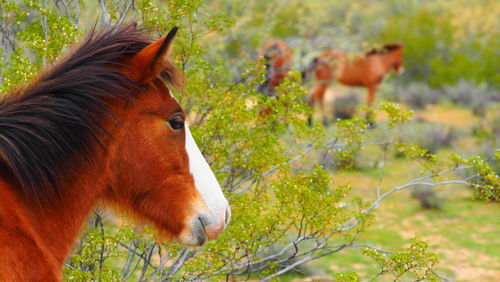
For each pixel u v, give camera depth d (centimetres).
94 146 380
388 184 1844
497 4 4703
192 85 732
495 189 715
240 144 721
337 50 2664
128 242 701
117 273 604
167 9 727
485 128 2705
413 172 1772
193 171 412
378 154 2159
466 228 1529
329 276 1155
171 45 378
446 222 1573
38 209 371
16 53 678
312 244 1224
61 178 376
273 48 1669
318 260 1245
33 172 364
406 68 4303
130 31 413
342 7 4488
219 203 421
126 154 391
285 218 670
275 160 709
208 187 418
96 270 603
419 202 1709
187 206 407
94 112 378
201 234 412
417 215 1620
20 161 358
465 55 4197
